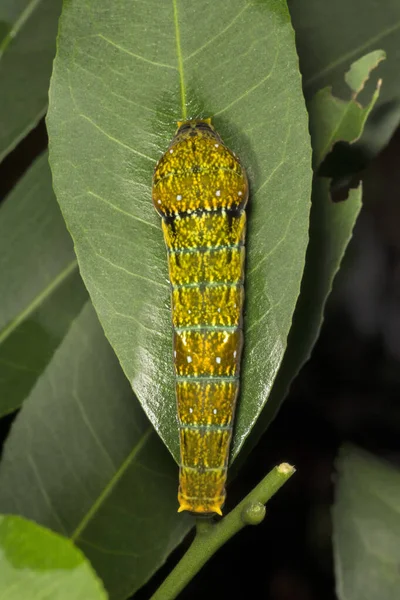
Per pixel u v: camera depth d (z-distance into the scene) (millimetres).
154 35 271
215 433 272
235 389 272
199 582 377
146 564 277
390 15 285
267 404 274
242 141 271
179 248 272
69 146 271
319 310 273
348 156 280
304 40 285
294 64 267
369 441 418
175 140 271
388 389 429
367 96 282
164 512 278
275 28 268
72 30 270
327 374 433
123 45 271
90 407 280
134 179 272
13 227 291
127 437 280
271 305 268
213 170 271
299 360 273
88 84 271
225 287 272
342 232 273
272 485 259
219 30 270
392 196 444
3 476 278
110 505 278
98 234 271
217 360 271
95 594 244
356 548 268
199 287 272
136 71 271
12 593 244
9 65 289
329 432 418
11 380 289
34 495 278
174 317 272
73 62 270
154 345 271
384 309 439
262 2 268
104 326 270
